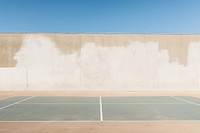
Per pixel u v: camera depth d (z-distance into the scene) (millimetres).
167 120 8562
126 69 21969
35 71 21828
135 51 22062
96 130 7000
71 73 21859
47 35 21938
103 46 21984
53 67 21859
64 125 7684
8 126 7520
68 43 21969
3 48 21828
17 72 21797
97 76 21891
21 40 21875
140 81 21969
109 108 11500
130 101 14445
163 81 22047
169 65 22141
